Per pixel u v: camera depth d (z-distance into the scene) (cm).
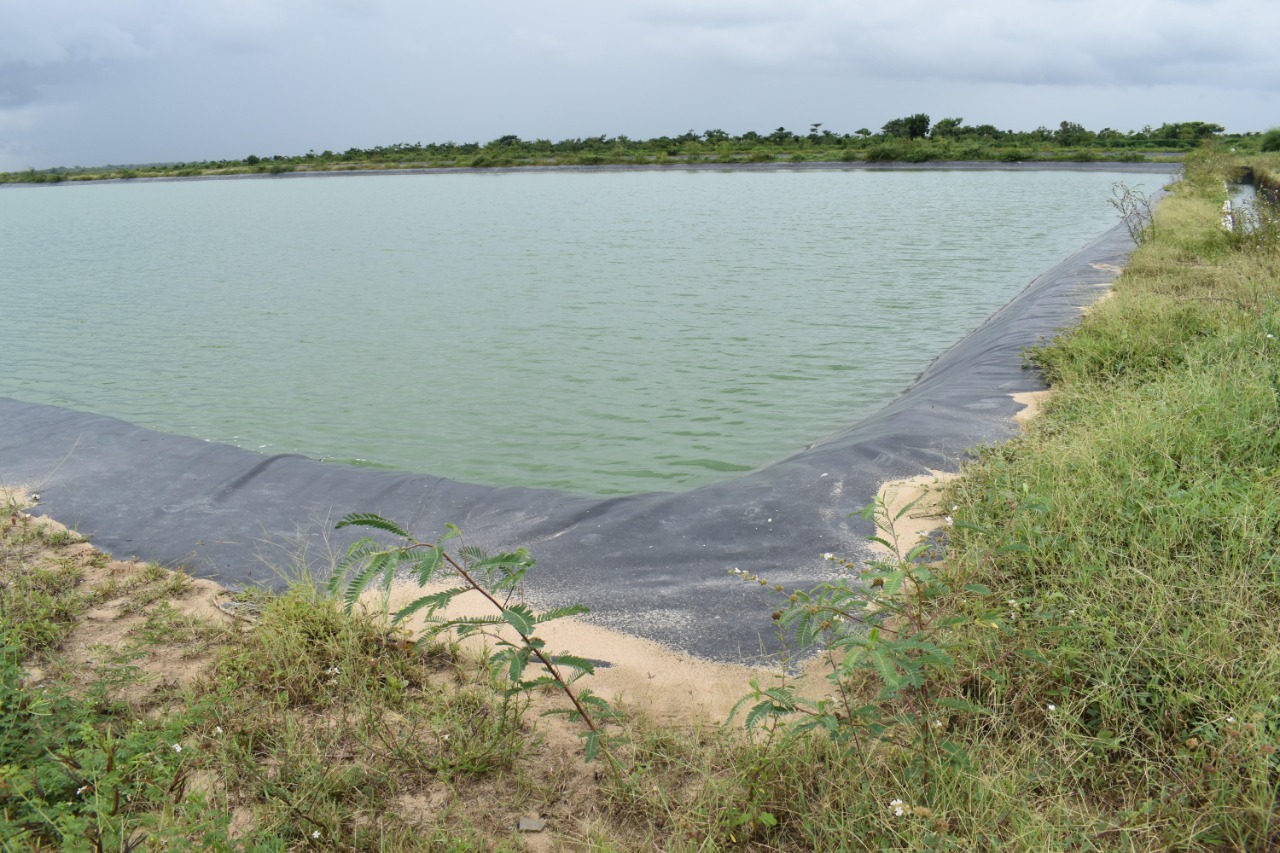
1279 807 280
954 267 1847
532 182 5294
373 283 1762
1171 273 1191
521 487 668
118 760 318
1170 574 392
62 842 280
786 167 6006
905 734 334
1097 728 328
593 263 1962
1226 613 362
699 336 1244
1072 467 523
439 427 869
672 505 593
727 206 3366
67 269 2100
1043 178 4566
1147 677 341
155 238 2816
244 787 331
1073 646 358
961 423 707
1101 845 279
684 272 1816
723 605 470
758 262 1942
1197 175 2911
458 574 523
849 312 1398
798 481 613
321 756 348
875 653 306
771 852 295
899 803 282
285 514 626
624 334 1262
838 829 286
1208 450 517
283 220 3338
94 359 1175
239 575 534
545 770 344
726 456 776
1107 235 1912
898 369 1058
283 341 1265
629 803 322
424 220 3130
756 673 408
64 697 357
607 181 5138
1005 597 400
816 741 334
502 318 1391
